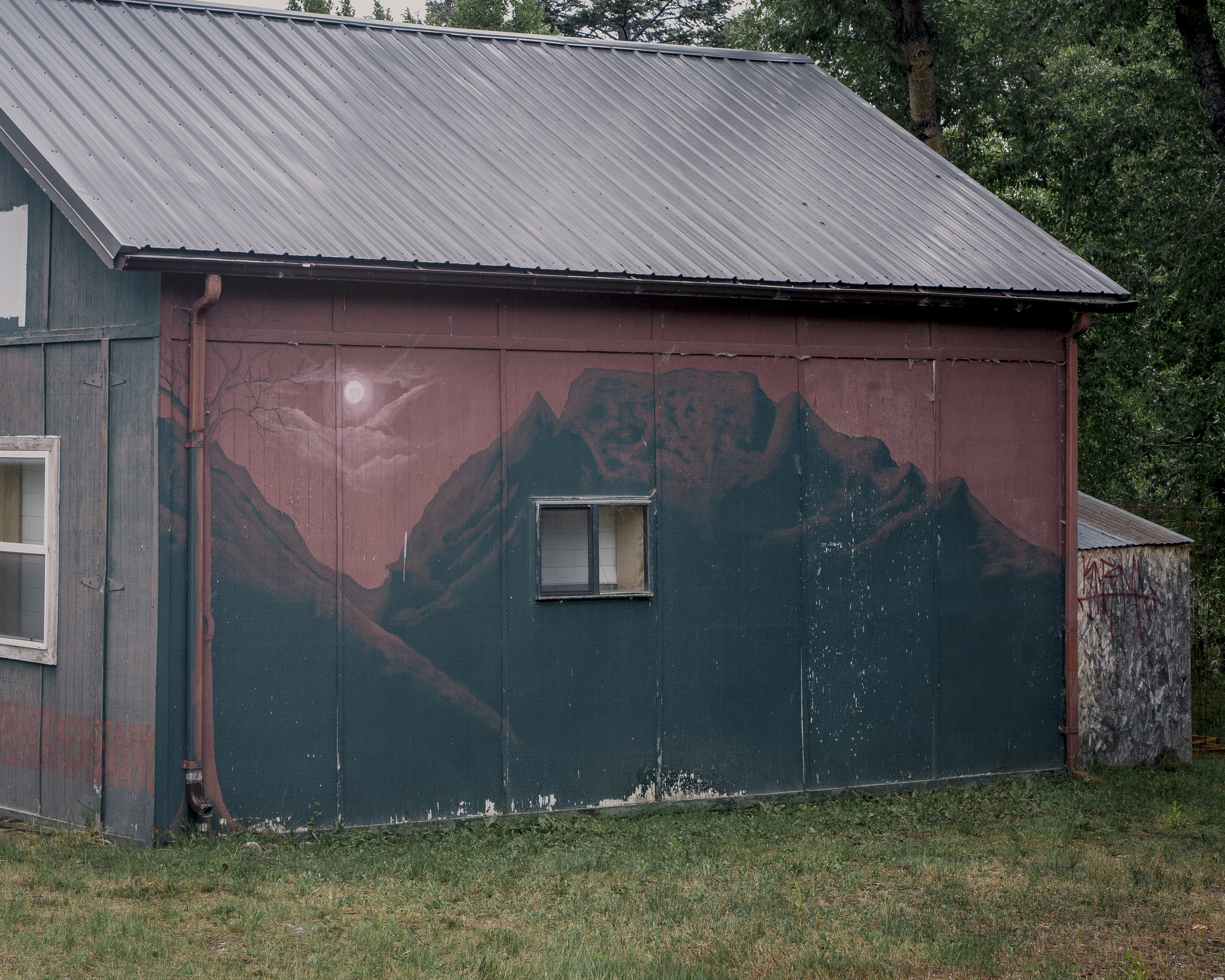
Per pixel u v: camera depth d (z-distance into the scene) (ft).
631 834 33.06
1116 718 44.19
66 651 32.48
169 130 34.37
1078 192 70.38
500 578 34.17
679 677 36.17
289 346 31.94
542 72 45.57
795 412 37.81
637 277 33.91
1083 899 27.73
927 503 39.63
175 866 27.68
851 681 38.34
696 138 44.16
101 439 31.73
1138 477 79.30
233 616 31.24
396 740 32.86
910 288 37.55
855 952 23.38
